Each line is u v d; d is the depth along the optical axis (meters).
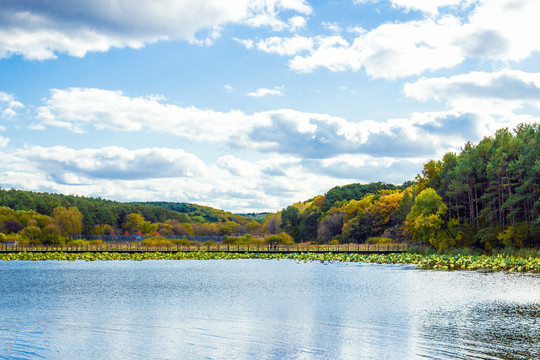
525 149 94.19
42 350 28.38
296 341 29.67
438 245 101.44
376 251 108.06
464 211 109.06
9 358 26.88
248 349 28.20
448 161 115.81
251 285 58.91
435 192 102.75
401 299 44.78
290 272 76.50
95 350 28.31
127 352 27.91
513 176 95.56
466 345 27.97
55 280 66.81
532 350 26.78
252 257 113.38
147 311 40.62
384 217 152.12
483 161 105.62
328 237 177.50
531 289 49.66
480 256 83.25
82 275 74.50
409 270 74.94
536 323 33.41
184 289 55.59
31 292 53.56
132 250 121.25
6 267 90.38
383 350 27.39
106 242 161.38
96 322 35.97
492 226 92.94
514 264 72.75
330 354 26.94
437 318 35.56
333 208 189.75
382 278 63.41
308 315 37.84
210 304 44.00
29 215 195.62
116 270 83.88
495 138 111.44
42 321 36.41
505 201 95.25
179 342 29.84
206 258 111.56
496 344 28.12
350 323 34.53
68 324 35.25
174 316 38.12
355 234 156.88
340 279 63.84
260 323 35.06
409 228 107.56
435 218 99.94
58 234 150.62
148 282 63.62
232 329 33.22
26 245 136.25
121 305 43.91
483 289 50.00
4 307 43.16
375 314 37.72
